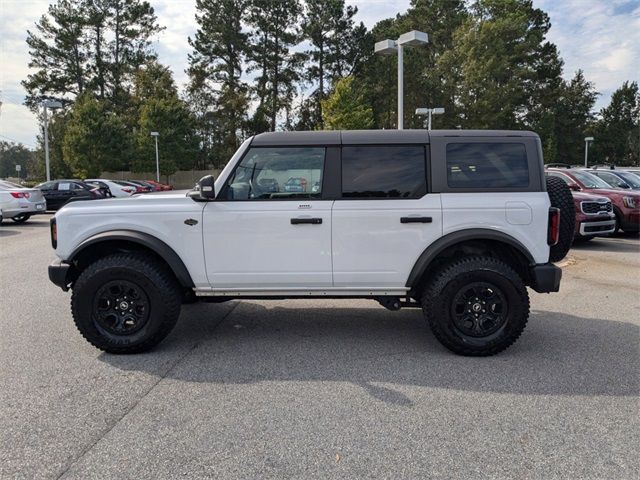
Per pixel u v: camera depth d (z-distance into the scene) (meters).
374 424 3.22
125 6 56.78
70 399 3.60
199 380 3.95
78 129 38.88
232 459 2.82
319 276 4.50
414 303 4.83
